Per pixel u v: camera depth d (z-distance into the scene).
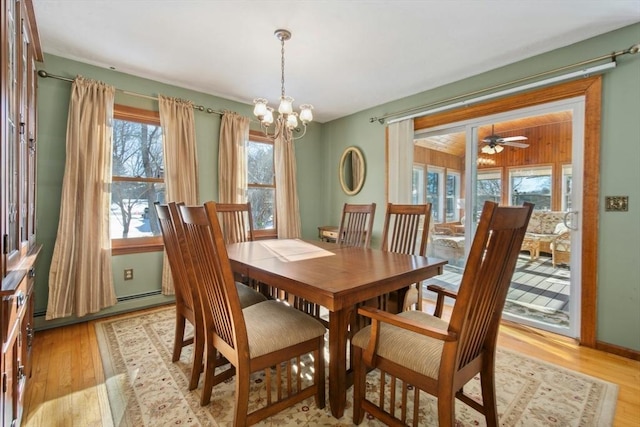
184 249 1.62
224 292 1.29
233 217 3.07
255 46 2.39
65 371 1.87
